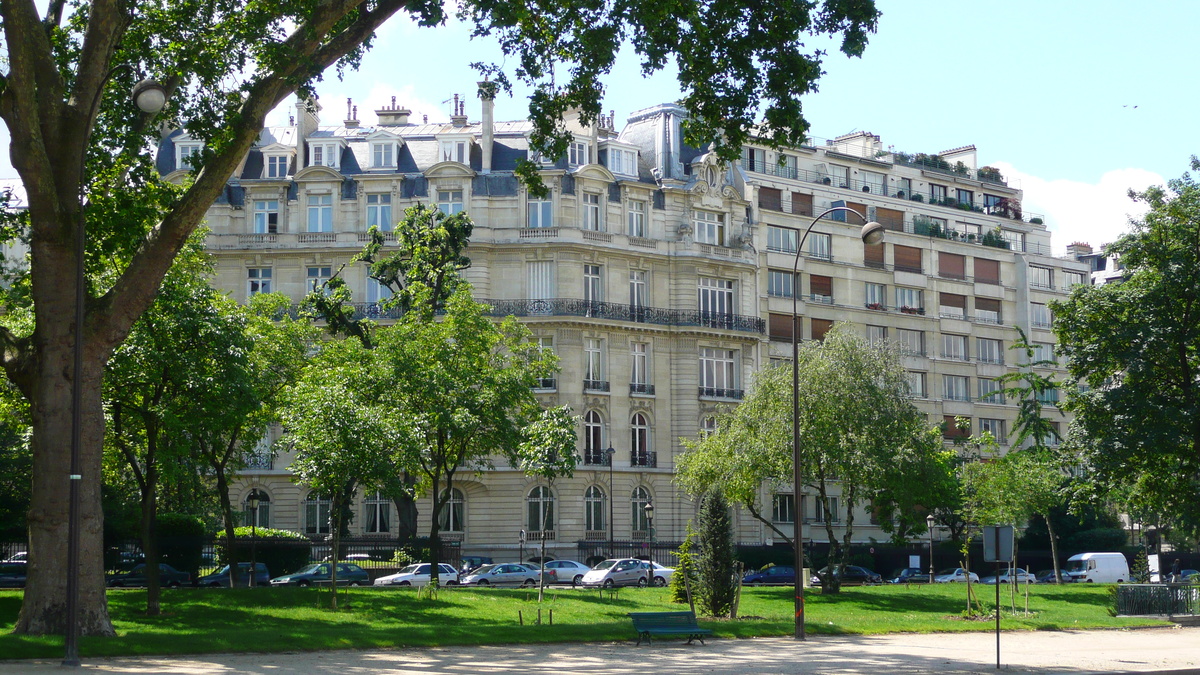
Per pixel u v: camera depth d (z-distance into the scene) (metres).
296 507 68.56
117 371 35.50
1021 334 79.56
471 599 42.69
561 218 70.06
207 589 43.22
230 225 70.25
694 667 24.53
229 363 37.81
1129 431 45.88
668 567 62.75
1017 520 63.09
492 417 47.16
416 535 61.50
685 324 72.50
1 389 36.91
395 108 77.88
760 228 80.81
